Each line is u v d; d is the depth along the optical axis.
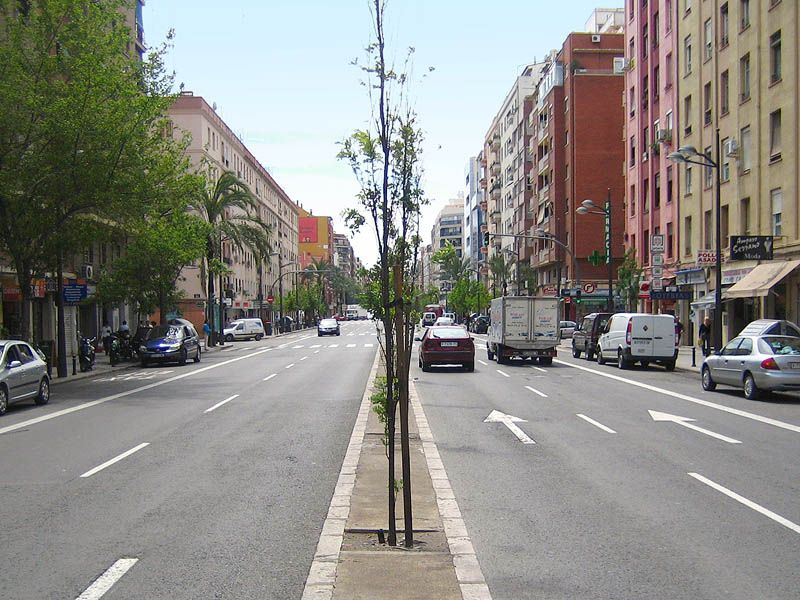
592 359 35.94
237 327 67.00
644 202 50.00
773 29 31.73
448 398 19.58
